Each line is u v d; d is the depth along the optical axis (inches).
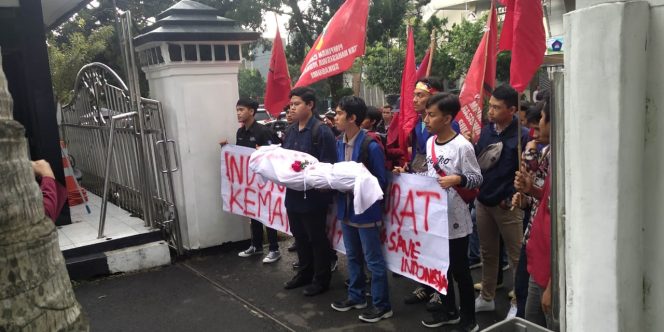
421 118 168.4
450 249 139.0
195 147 216.2
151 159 224.1
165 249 214.2
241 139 213.9
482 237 156.1
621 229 61.8
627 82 59.4
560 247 75.9
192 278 198.7
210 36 210.1
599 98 61.2
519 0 132.4
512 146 146.0
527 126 147.3
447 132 137.6
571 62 64.5
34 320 62.1
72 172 292.8
